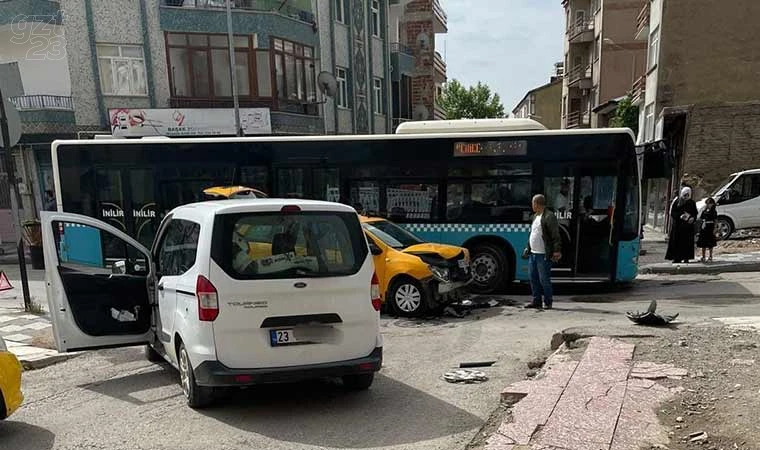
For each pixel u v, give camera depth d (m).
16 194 9.20
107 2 19.66
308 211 4.91
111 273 6.21
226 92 20.97
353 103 26.97
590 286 11.42
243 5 21.27
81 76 19.56
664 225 20.84
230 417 4.74
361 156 10.99
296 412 4.83
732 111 19.28
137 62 20.30
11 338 7.84
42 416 4.94
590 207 10.30
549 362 5.41
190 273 4.81
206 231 4.68
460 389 5.34
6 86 8.59
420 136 10.78
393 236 9.49
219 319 4.52
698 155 19.56
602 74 36.62
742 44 19.36
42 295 11.57
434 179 10.76
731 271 12.45
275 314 4.62
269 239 4.73
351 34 26.69
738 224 17.02
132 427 4.58
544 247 8.92
